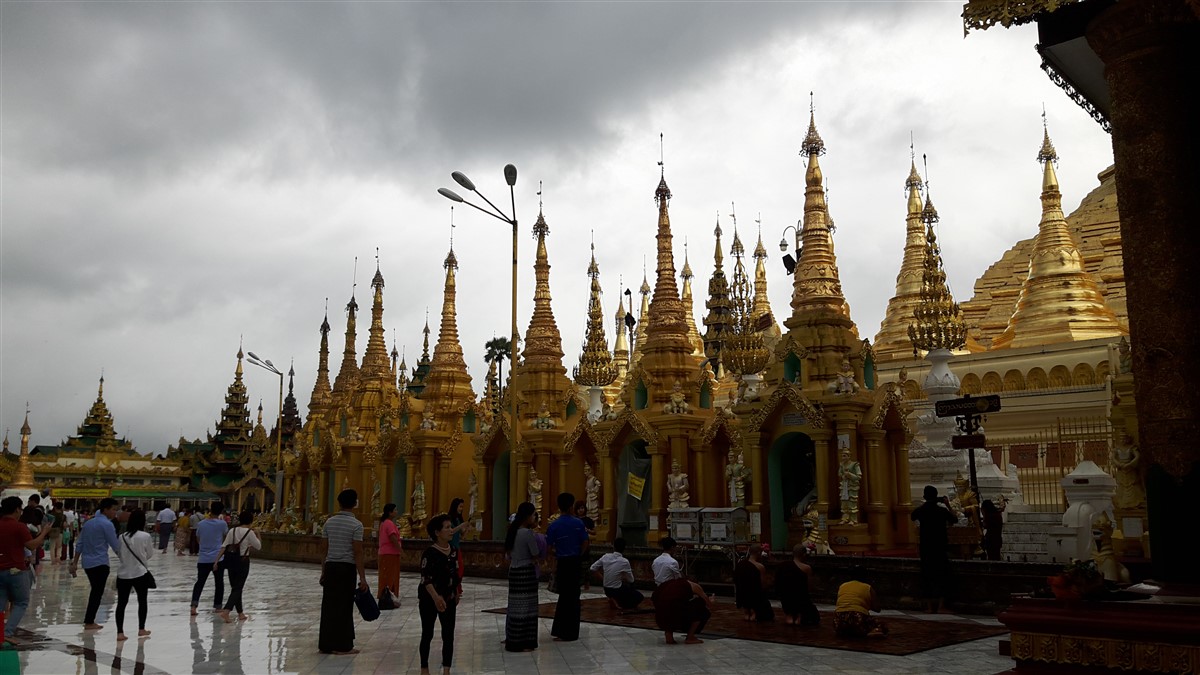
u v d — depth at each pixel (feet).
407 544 120.26
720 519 78.74
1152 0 40.60
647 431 104.58
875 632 54.90
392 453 144.05
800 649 52.31
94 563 66.08
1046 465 121.80
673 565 60.34
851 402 87.56
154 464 347.56
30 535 58.90
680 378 112.47
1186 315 39.14
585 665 48.88
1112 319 153.48
